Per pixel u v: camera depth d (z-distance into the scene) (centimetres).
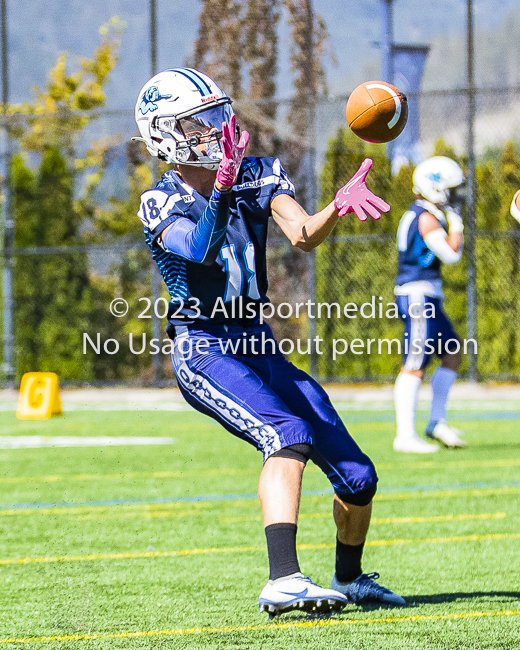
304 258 5178
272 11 5641
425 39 5659
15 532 1806
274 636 1098
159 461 2795
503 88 5006
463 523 1839
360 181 1027
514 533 1739
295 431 1051
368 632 1108
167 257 1135
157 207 1108
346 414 4091
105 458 2862
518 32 5478
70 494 2245
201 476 2509
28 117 5366
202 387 1108
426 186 2772
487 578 1396
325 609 990
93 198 5425
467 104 5003
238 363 1116
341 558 1247
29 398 4100
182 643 1074
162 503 2114
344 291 5112
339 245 5106
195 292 1130
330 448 1162
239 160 991
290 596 981
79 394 5066
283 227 1125
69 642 1088
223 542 1692
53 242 5391
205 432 3525
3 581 1412
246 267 1127
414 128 5088
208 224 999
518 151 5066
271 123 5106
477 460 2714
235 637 1095
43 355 5378
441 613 1196
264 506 1026
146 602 1275
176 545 1670
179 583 1386
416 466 2606
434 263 2841
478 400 4569
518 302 5044
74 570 1480
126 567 1498
